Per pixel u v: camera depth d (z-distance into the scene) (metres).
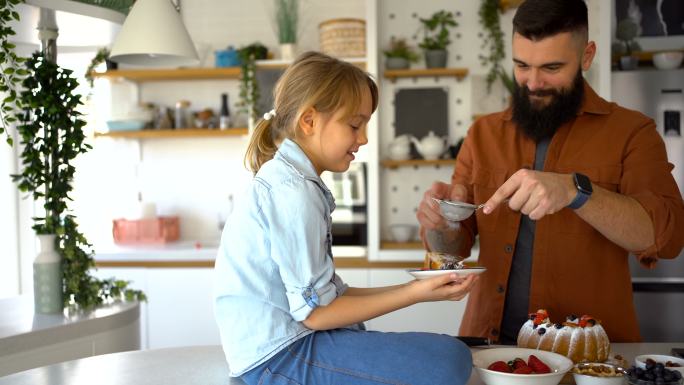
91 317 2.37
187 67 4.51
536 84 1.83
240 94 4.37
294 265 1.28
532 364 1.36
